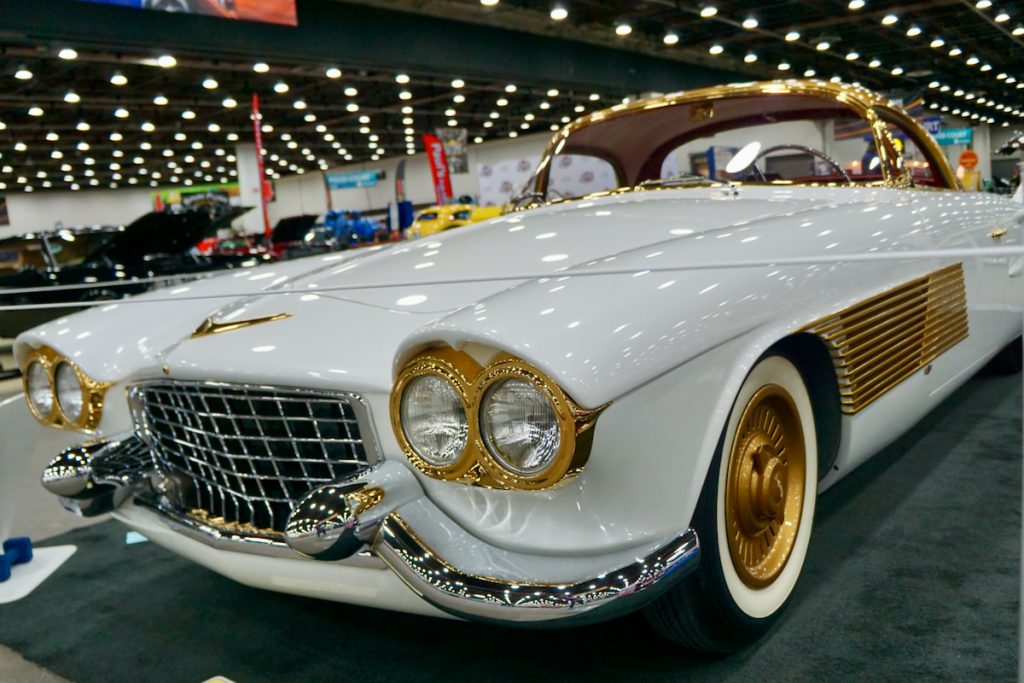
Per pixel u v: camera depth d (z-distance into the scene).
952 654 1.43
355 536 1.27
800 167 2.61
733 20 13.00
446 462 1.25
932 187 2.57
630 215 2.05
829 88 2.45
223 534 1.58
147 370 1.75
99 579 2.23
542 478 1.15
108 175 28.05
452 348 1.22
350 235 18.45
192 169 29.45
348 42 11.16
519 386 1.16
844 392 1.67
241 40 10.05
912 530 1.95
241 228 22.88
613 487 1.21
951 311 2.18
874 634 1.52
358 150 28.25
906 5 12.55
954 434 2.64
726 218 1.91
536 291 1.29
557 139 2.88
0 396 4.69
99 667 1.73
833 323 1.59
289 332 1.60
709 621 1.41
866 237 1.80
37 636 1.91
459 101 19.30
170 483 1.78
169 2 7.24
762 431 1.52
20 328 6.30
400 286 1.63
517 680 1.50
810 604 1.65
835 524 2.03
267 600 2.00
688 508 1.27
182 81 14.98
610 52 14.95
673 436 1.25
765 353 1.47
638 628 1.66
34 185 28.20
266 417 1.52
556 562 1.21
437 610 1.35
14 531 2.68
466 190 29.25
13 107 15.69
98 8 8.80
